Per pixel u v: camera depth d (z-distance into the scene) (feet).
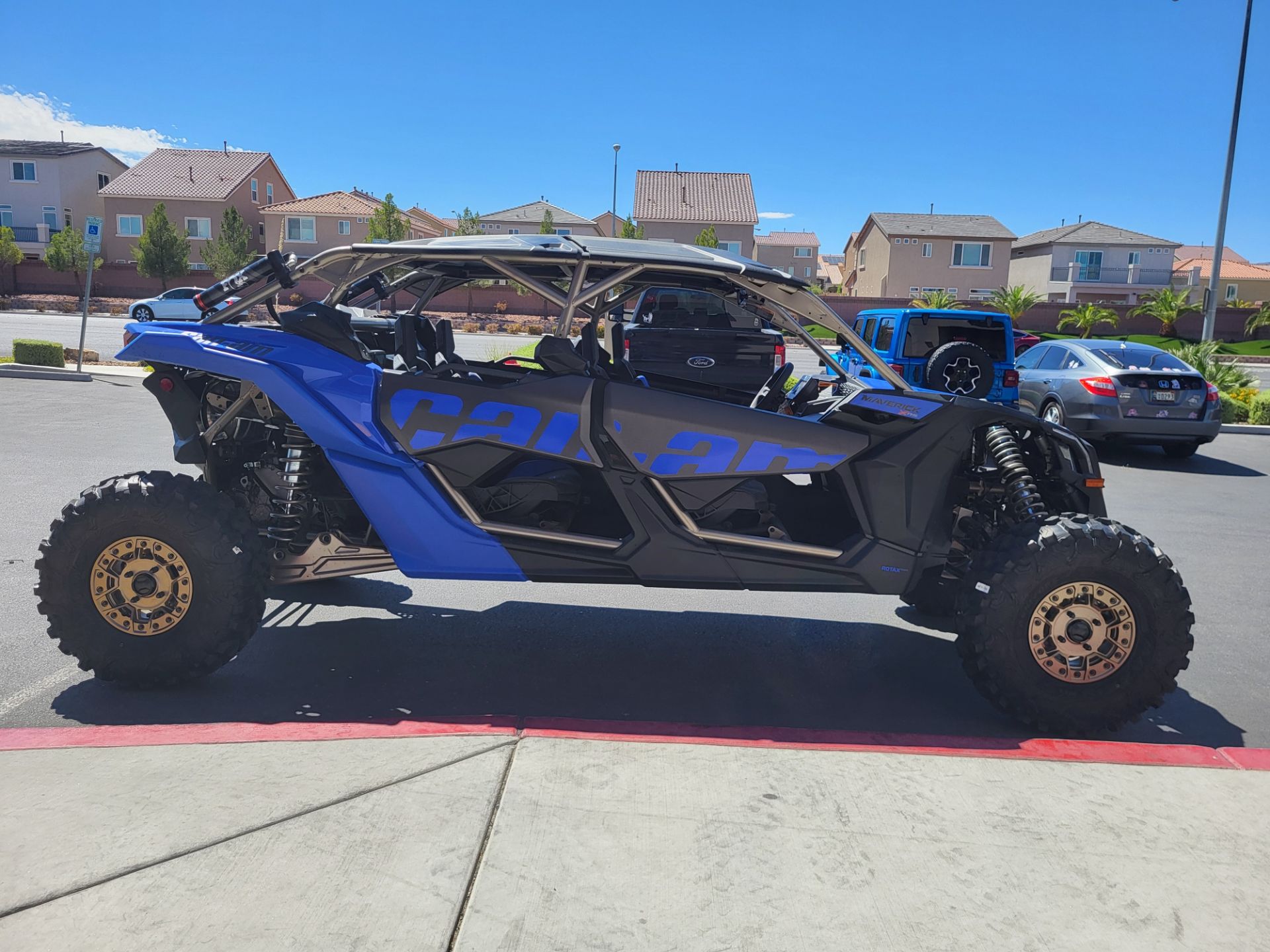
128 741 10.69
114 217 185.16
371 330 17.21
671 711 13.24
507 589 18.70
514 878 8.31
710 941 7.63
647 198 204.33
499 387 12.97
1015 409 13.74
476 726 11.39
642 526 13.08
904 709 13.64
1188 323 156.76
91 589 12.25
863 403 13.20
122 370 56.44
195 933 7.45
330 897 7.94
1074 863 8.89
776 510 15.24
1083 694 12.31
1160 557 12.09
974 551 14.17
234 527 12.43
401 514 12.94
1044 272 216.13
